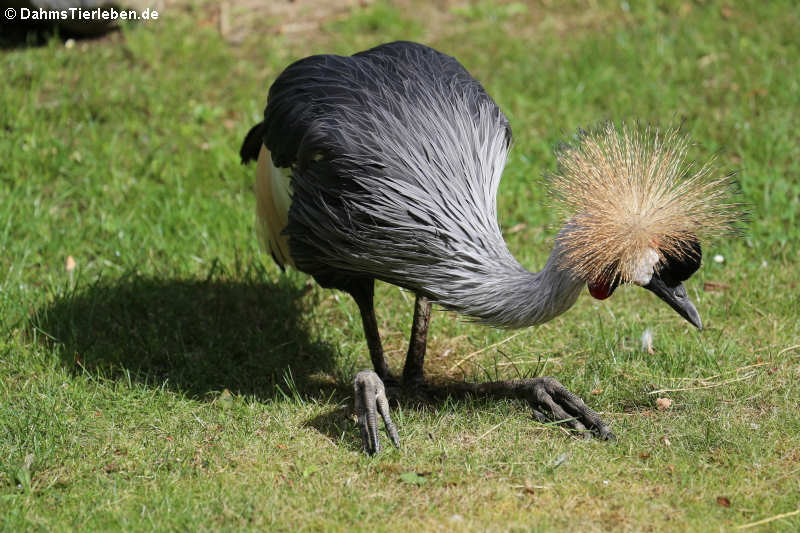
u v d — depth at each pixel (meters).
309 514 6.87
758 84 14.03
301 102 8.21
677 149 7.64
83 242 11.16
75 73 14.21
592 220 7.10
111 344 9.42
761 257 10.74
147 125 13.30
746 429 7.86
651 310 10.09
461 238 7.52
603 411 8.37
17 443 7.75
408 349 8.80
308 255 8.12
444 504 6.97
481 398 8.52
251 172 12.36
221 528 6.71
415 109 7.91
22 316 9.63
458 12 16.41
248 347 9.59
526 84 14.32
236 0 16.80
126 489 7.22
